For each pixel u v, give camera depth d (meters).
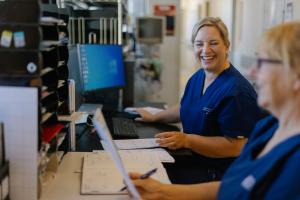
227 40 1.88
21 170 1.22
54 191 1.31
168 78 5.72
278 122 1.02
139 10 5.91
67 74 1.64
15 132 1.20
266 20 2.62
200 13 4.89
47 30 1.33
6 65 1.19
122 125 2.14
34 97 1.19
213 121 1.81
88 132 2.00
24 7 1.17
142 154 1.65
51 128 1.43
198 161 1.75
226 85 1.78
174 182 1.59
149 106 2.88
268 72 0.89
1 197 1.16
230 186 1.01
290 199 0.83
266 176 0.89
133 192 1.12
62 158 1.59
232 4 3.49
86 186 1.33
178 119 2.23
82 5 2.71
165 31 5.68
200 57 1.89
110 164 1.53
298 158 0.84
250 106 1.72
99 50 2.67
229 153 1.74
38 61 1.18
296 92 0.87
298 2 2.11
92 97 2.76
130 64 3.23
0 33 1.18
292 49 0.85
